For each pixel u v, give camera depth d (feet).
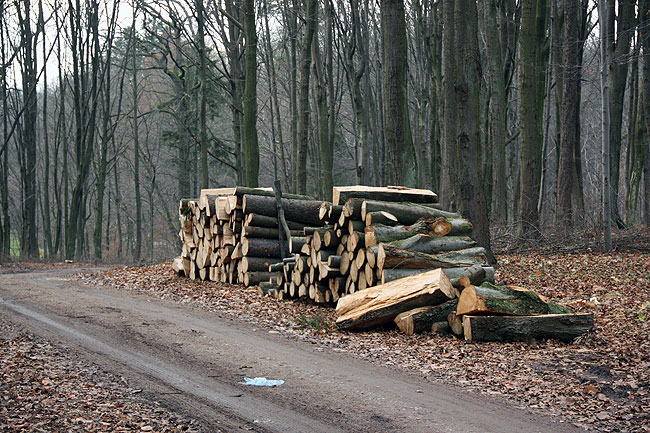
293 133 106.52
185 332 32.96
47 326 33.53
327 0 91.30
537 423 19.80
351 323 33.55
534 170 67.62
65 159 118.42
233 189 54.70
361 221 38.65
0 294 45.85
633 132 97.09
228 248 51.90
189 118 121.19
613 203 80.43
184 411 20.58
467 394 22.81
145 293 48.29
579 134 80.84
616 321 34.96
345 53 95.25
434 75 80.07
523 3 67.36
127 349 29.01
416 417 20.31
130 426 18.85
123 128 168.04
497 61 74.02
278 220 50.72
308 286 41.70
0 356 26.03
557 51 82.43
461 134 51.24
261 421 19.86
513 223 70.13
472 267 35.78
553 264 55.16
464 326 31.07
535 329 30.60
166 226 171.63
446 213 40.27
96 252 119.75
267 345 30.55
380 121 109.81
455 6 50.80
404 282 34.09
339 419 20.12
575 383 24.02
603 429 19.29
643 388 23.04
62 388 22.17
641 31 81.35
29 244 115.96
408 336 32.27
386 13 51.85
